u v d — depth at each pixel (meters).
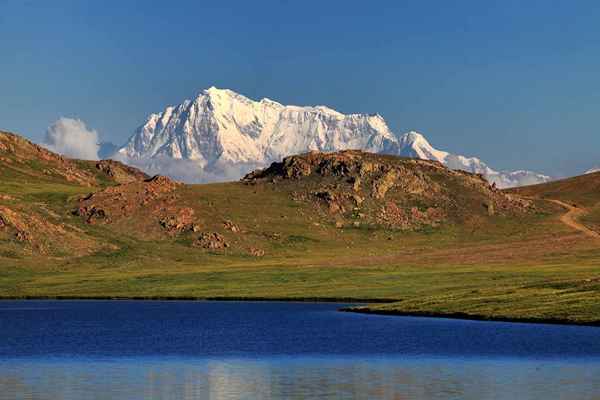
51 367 105.19
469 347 120.56
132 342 134.12
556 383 91.06
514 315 155.50
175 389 89.19
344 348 122.50
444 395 84.94
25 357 115.25
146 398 84.38
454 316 163.88
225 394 86.56
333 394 86.19
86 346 128.50
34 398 84.06
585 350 115.94
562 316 150.38
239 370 102.62
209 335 143.75
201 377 96.94
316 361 109.81
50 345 130.38
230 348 124.62
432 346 122.75
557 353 113.81
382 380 94.19
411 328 148.12
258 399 83.88
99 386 90.88
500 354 113.19
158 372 100.88
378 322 161.62
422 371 100.19
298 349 122.38
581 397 83.12
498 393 85.75
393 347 122.50
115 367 105.44
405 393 86.31
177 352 120.31
